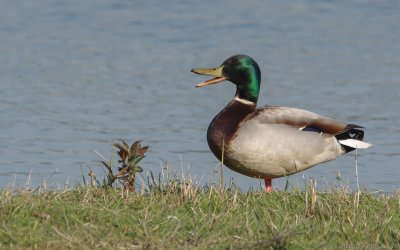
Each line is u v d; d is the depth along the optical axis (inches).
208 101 745.0
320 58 898.1
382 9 1128.2
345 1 1170.0
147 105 722.8
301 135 410.0
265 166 413.1
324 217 347.9
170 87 784.9
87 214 340.2
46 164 550.9
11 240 314.3
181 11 1101.7
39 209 340.2
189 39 970.1
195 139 628.1
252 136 408.2
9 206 338.0
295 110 419.8
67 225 326.3
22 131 633.6
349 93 765.9
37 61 863.1
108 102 728.3
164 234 324.2
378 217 344.2
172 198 368.2
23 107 700.7
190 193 368.8
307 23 1054.4
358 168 552.4
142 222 327.3
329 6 1142.3
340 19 1076.5
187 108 719.1
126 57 891.4
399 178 526.3
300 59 893.8
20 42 942.4
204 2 1150.3
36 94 743.1
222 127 419.5
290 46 948.0
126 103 726.5
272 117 413.7
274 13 1099.9
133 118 682.2
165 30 1008.2
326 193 386.3
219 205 355.9
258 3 1153.4
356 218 344.8
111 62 870.4
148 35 986.7
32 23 1029.2
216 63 867.4
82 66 851.4
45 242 314.3
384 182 515.8
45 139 614.5
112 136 631.2
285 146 407.5
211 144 423.5
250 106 436.8
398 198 378.3
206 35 987.3
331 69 853.8
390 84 796.0
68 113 687.7
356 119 688.4
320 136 413.1
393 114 700.0
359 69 852.0
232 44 948.0
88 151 586.6
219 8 1120.2
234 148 411.8
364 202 371.9
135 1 1145.4
